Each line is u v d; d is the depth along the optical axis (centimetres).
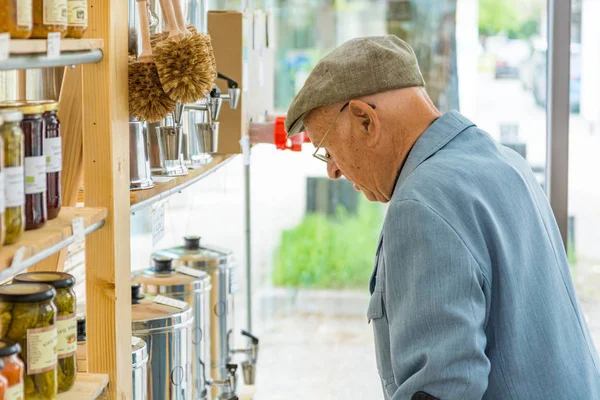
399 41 168
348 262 445
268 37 329
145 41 160
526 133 373
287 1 411
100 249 148
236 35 246
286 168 439
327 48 412
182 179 192
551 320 150
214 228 347
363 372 409
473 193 146
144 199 168
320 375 405
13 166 112
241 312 384
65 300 136
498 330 146
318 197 441
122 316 153
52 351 125
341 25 409
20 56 110
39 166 123
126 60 153
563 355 150
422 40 388
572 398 148
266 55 328
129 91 158
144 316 189
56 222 130
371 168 163
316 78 163
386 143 160
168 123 190
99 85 144
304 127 172
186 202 314
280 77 416
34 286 127
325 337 442
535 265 153
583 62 324
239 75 247
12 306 121
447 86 383
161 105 160
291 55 415
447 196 145
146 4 160
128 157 155
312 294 446
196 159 218
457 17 379
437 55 384
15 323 121
